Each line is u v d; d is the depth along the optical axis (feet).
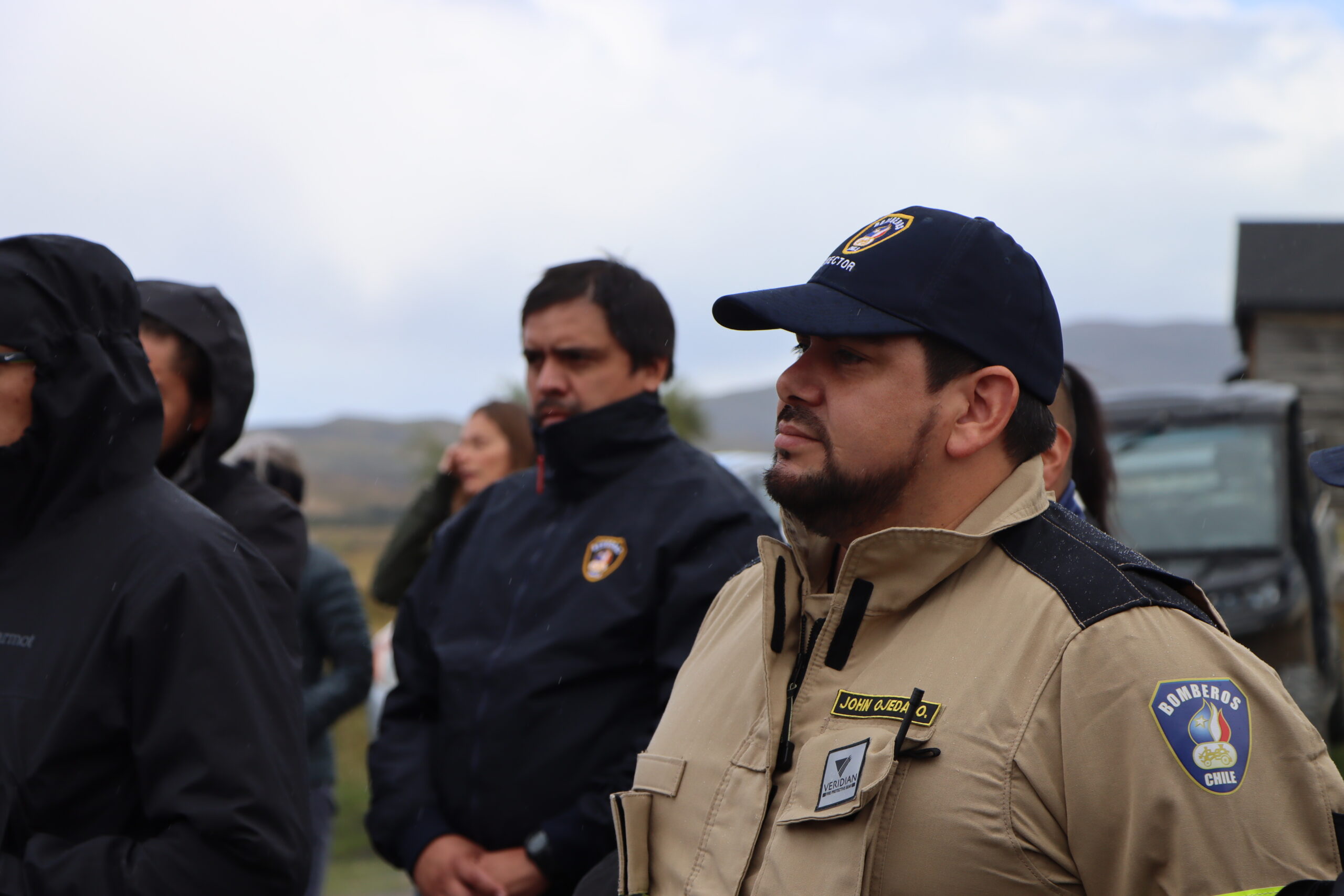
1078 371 8.37
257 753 5.89
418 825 8.08
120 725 5.86
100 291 6.31
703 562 7.74
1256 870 4.05
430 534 12.66
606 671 7.71
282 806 5.91
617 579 7.84
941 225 4.96
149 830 5.95
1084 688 4.26
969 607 4.63
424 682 8.63
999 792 4.25
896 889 4.30
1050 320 5.03
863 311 4.80
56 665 5.91
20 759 5.79
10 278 6.10
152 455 6.48
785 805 4.61
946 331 4.76
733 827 4.85
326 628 11.41
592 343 8.34
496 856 7.61
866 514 4.92
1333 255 78.79
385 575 12.73
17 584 6.19
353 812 21.34
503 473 12.46
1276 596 23.48
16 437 6.23
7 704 5.89
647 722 7.70
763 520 8.09
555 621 7.87
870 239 5.03
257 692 6.02
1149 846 4.13
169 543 6.07
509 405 12.69
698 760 5.16
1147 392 28.58
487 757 7.75
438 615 8.60
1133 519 25.67
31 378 6.16
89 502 6.28
